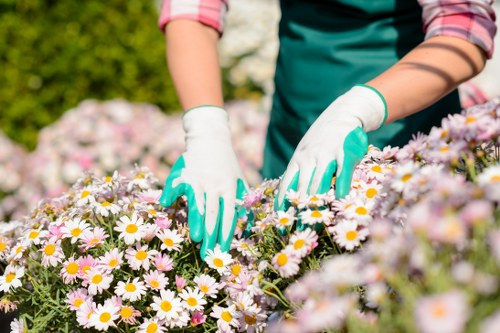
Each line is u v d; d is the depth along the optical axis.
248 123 3.89
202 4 1.64
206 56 1.58
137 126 3.60
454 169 1.03
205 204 1.32
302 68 1.71
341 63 1.63
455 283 0.74
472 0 1.35
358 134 1.22
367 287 0.98
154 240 1.28
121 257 1.18
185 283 1.20
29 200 3.33
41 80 4.23
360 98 1.28
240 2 5.27
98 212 1.27
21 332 1.19
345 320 0.89
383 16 1.60
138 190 1.44
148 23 4.46
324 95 1.66
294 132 1.79
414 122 1.61
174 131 3.52
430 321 0.64
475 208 0.79
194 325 1.17
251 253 1.22
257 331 1.12
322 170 1.20
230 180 1.37
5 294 1.24
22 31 4.17
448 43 1.32
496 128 1.02
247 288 1.12
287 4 1.78
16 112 4.16
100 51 4.32
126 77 4.38
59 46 4.26
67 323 1.19
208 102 1.50
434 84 1.29
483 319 0.72
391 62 1.61
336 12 1.65
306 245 1.05
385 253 0.82
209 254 1.23
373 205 1.07
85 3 4.30
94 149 3.43
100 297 1.21
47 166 3.40
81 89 4.30
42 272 1.27
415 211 0.80
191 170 1.36
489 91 4.56
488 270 0.77
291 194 1.16
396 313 0.85
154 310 1.19
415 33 1.61
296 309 1.04
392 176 1.03
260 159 3.67
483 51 1.35
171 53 1.60
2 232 1.42
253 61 4.63
